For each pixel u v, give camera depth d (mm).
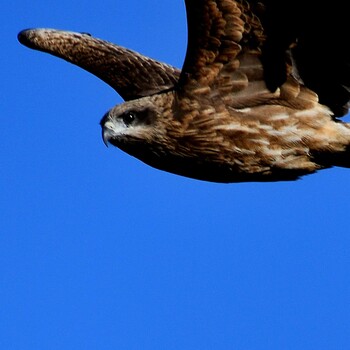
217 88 14141
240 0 13555
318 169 14352
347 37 13617
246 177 14453
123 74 17156
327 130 14039
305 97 14078
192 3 13562
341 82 13953
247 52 13953
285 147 14148
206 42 13875
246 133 14109
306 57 13898
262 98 14109
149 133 14406
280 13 13586
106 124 14664
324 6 13430
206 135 14188
